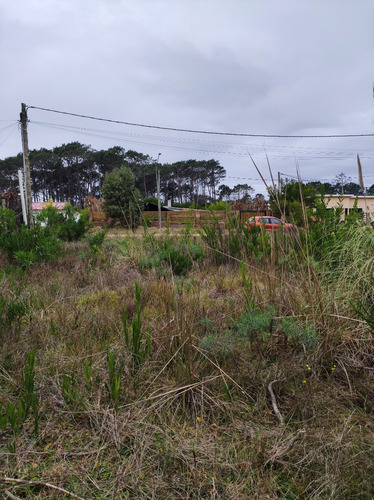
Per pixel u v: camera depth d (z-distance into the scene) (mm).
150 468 1705
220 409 2148
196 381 2361
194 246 6871
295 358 2580
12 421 1801
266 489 1563
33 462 1728
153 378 2459
